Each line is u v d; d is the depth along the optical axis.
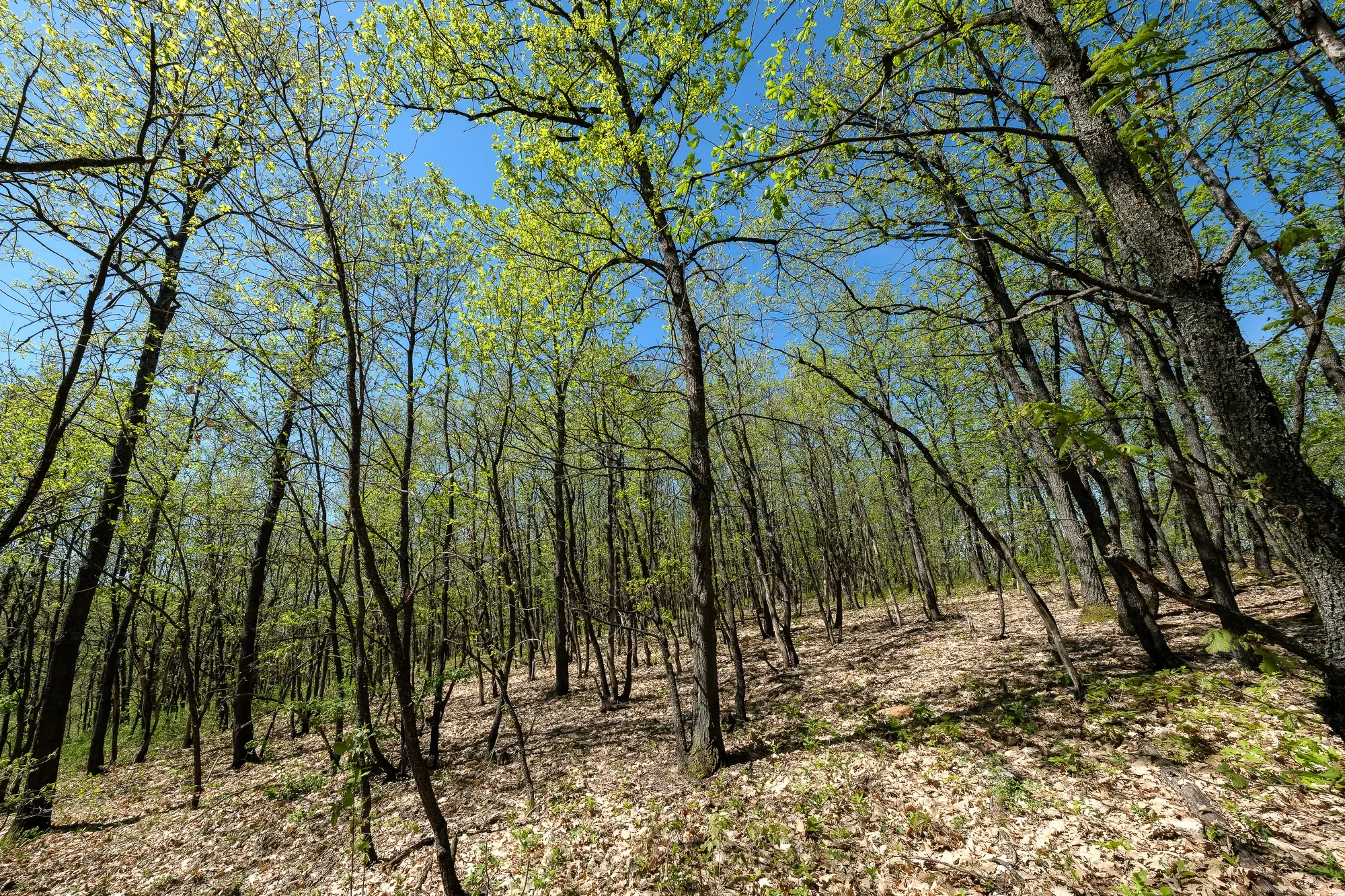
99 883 7.21
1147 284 7.54
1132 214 3.03
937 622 14.77
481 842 6.48
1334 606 2.45
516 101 8.50
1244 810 4.07
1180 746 5.04
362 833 6.42
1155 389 8.26
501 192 8.73
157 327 8.96
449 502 10.10
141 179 5.76
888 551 27.44
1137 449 1.91
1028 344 8.01
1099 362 11.83
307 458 4.77
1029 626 11.43
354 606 12.32
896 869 4.43
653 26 7.55
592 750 9.15
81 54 6.16
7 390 8.09
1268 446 2.62
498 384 11.62
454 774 9.04
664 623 10.62
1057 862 4.07
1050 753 5.53
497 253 9.19
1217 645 1.64
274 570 16.22
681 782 6.88
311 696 19.12
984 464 12.91
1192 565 16.78
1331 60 2.44
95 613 18.34
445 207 9.28
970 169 6.68
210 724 19.48
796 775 6.29
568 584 13.30
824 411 16.16
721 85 7.00
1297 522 2.56
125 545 12.67
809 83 5.64
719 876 4.77
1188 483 2.26
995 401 11.97
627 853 5.48
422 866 6.15
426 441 12.38
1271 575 11.82
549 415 11.16
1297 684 5.59
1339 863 3.41
